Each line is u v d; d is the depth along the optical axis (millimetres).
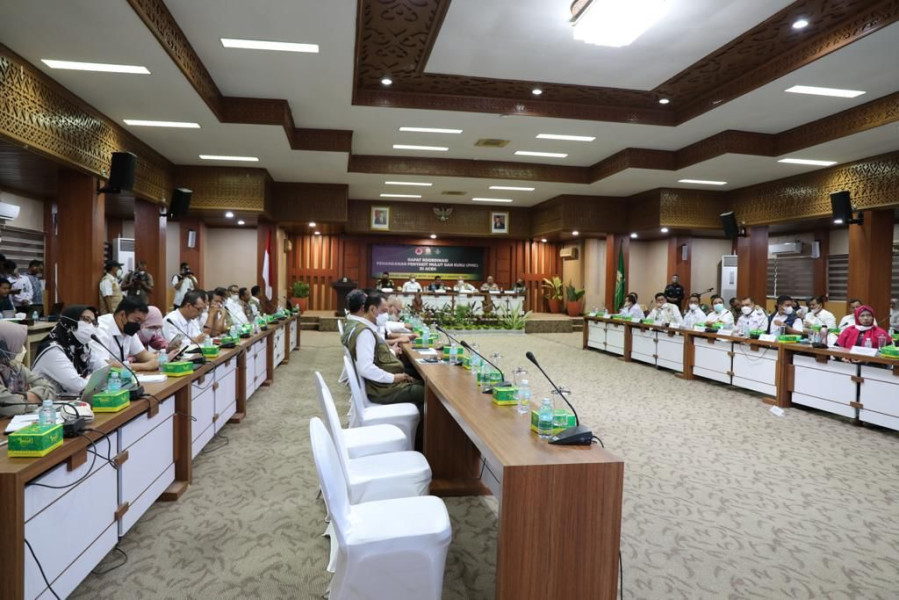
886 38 5152
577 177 11438
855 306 7855
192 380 3350
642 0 4363
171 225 12555
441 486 3299
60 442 1905
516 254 16719
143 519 2912
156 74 5500
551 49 5984
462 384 3051
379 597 1770
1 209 7969
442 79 6973
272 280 11984
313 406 5598
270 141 8148
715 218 12234
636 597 2262
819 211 9820
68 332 3195
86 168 6410
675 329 7852
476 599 2227
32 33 4613
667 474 3762
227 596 2213
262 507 3094
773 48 5926
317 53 5613
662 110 8125
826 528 2947
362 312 3906
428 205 15242
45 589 1792
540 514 1712
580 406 5844
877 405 4832
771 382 6027
